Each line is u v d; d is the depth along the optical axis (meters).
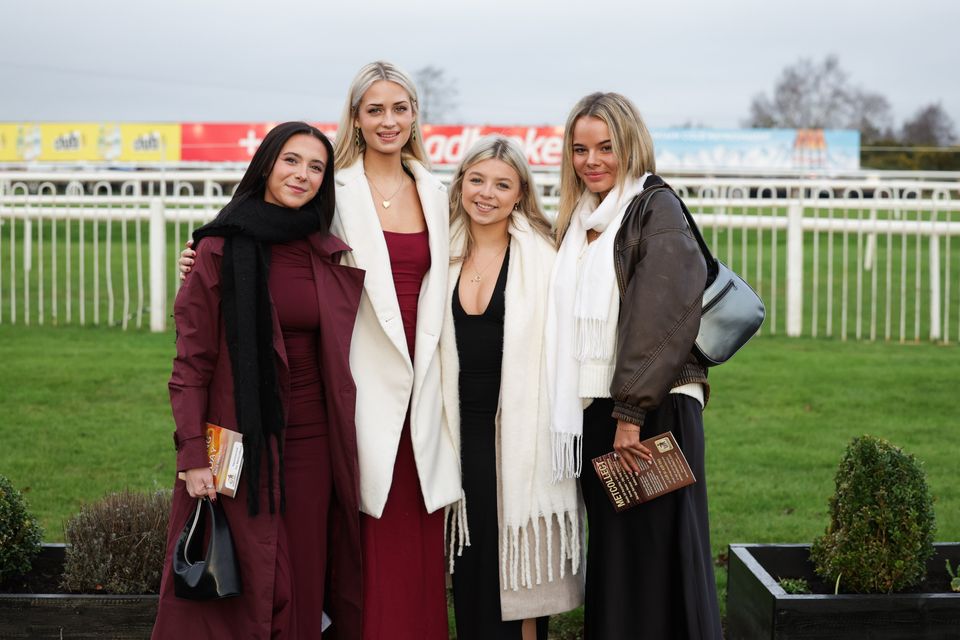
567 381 3.28
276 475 3.07
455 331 3.48
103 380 7.95
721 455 6.23
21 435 6.49
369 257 3.30
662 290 3.09
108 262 10.34
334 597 3.34
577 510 3.51
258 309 3.03
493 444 3.47
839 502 3.59
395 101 3.39
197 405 3.04
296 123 3.14
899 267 13.68
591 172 3.40
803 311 11.48
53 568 3.82
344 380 3.16
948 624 3.37
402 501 3.37
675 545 3.21
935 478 5.69
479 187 3.44
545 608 3.46
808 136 24.97
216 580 2.92
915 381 8.10
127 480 5.59
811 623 3.35
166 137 22.25
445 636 3.47
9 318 10.85
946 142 57.09
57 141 22.67
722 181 10.84
